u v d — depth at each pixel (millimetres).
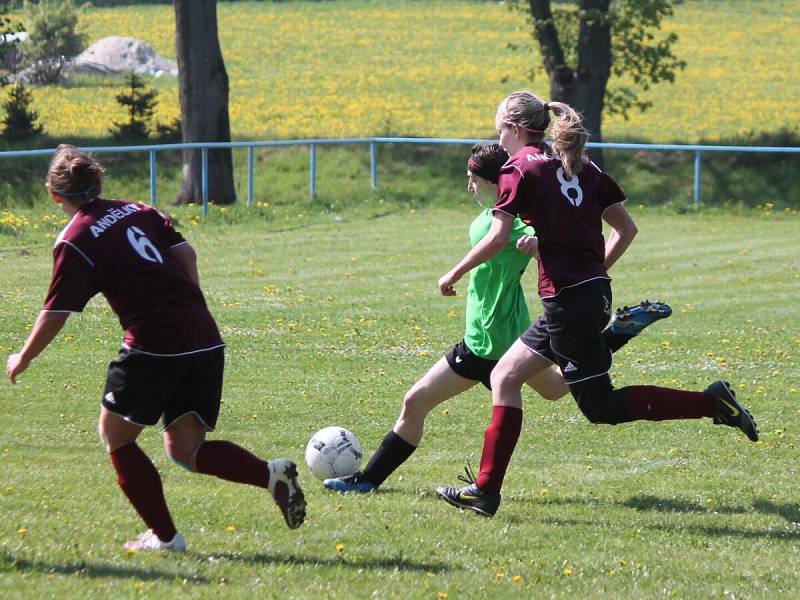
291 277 69500
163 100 149625
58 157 20609
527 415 38594
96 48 174500
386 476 28312
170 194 102938
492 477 25484
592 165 24688
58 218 87188
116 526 23266
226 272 70875
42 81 161750
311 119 143375
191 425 21453
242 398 41000
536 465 31906
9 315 56000
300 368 46781
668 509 26703
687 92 167875
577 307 23672
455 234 87000
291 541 22484
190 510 24953
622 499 27672
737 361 48281
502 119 25484
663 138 132750
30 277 67125
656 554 22453
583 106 114438
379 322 56812
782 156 114312
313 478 29594
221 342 21219
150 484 21000
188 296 20812
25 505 24797
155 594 17750
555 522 25234
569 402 40688
